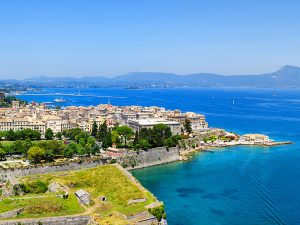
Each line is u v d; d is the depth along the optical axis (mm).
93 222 175625
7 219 174500
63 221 177875
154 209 193250
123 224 173625
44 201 194125
